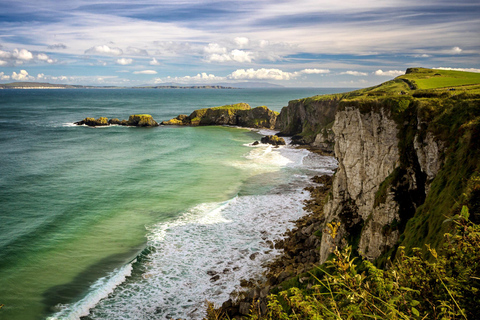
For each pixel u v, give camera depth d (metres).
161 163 73.56
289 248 36.94
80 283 30.83
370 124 34.34
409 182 28.88
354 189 35.53
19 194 51.47
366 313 4.91
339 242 33.09
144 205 48.88
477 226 5.29
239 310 26.73
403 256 5.86
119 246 37.34
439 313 4.65
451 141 26.05
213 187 57.81
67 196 51.41
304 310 5.87
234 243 38.59
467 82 75.56
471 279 4.94
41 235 38.97
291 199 52.84
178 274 32.50
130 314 27.12
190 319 26.66
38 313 26.83
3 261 33.38
